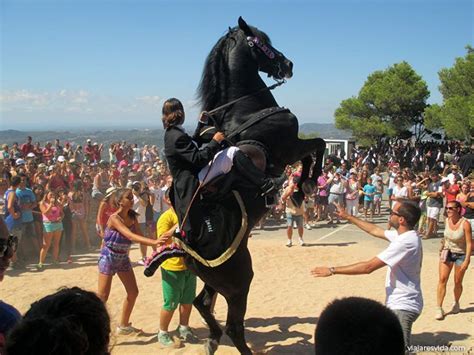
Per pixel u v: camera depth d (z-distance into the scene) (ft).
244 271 16.11
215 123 16.81
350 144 116.78
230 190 15.46
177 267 19.74
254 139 16.25
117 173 49.55
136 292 21.09
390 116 141.69
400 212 15.88
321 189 56.08
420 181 51.65
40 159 64.44
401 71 140.87
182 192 15.39
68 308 5.78
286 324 23.63
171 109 15.25
